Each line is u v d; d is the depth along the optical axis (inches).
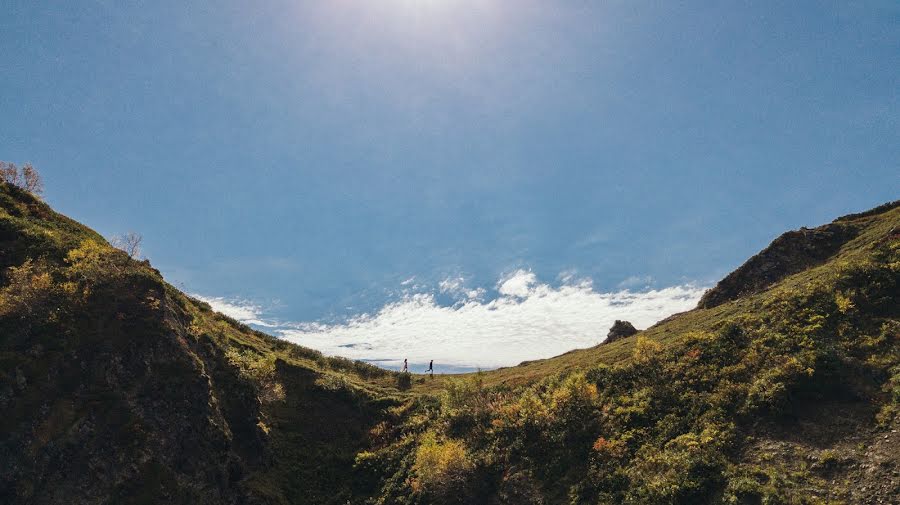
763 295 2015.3
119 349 1232.2
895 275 1387.8
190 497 1103.6
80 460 1017.5
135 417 1133.1
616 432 1294.3
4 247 1414.9
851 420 1041.5
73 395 1101.1
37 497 941.2
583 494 1128.8
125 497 1012.5
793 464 979.3
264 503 1280.8
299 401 1849.2
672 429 1220.5
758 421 1128.8
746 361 1344.7
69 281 1338.6
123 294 1386.6
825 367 1182.3
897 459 901.8
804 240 2517.2
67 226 1795.0
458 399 1813.5
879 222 2394.2
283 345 2472.9
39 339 1153.4
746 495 927.0
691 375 1403.8
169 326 1380.4
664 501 1003.3
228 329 2201.0
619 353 1998.0
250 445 1434.5
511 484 1261.1
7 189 1768.0
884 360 1150.3
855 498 858.1
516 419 1510.8
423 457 1393.9
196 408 1259.8
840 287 1451.8
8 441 968.3
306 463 1555.1
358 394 1994.3
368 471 1557.6
